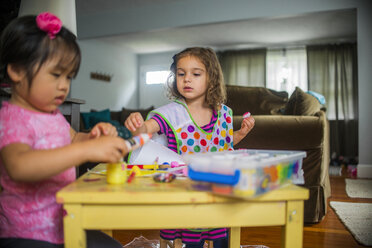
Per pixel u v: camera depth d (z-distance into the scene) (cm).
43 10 143
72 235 50
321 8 381
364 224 173
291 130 178
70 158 48
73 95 532
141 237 147
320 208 180
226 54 648
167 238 92
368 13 366
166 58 703
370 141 367
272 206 53
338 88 581
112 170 56
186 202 50
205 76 97
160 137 97
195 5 437
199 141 96
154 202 50
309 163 178
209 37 576
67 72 58
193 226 51
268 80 629
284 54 622
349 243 147
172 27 450
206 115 102
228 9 420
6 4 165
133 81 710
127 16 476
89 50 570
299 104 207
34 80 55
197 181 54
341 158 541
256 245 140
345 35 558
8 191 61
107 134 63
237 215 52
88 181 59
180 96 106
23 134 56
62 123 68
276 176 54
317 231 166
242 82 638
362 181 333
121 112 498
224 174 50
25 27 54
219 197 50
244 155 59
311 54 597
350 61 577
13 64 55
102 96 607
